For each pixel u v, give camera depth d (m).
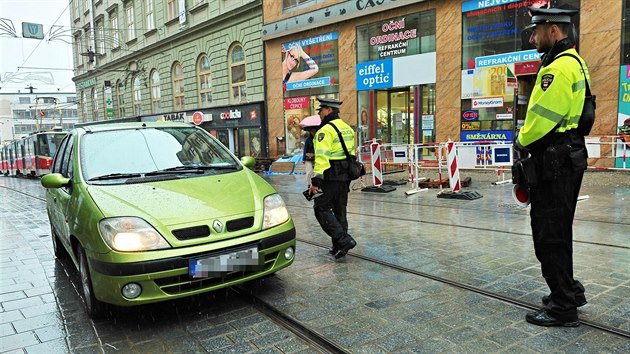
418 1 14.83
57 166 5.81
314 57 18.84
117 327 3.80
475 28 13.78
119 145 4.78
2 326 3.90
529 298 3.96
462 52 14.12
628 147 11.31
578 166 3.28
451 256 5.35
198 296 4.41
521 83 13.16
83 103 40.88
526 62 12.77
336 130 5.31
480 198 9.38
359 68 17.08
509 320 3.56
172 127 5.29
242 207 3.99
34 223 9.09
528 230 6.46
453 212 8.08
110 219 3.64
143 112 31.64
